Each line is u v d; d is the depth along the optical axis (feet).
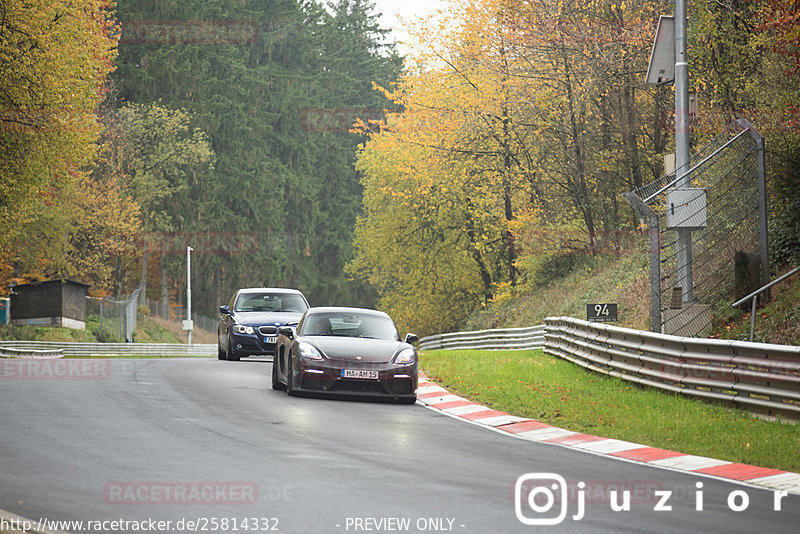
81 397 102.89
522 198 317.83
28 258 403.54
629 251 248.32
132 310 436.76
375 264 440.45
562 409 105.09
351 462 68.49
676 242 140.77
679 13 140.67
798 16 141.38
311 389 108.06
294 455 70.49
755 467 74.69
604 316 148.36
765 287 132.26
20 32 247.09
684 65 140.77
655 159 232.53
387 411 102.78
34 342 297.12
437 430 89.61
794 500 62.13
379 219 416.87
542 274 299.79
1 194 264.31
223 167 579.07
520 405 109.81
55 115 256.93
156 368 148.36
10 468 61.93
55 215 396.16
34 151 261.24
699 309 139.74
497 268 394.93
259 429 83.56
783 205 161.27
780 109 155.94
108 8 528.63
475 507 54.85
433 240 396.98
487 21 276.62
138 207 452.35
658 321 131.95
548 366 146.61
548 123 263.29
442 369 146.30
